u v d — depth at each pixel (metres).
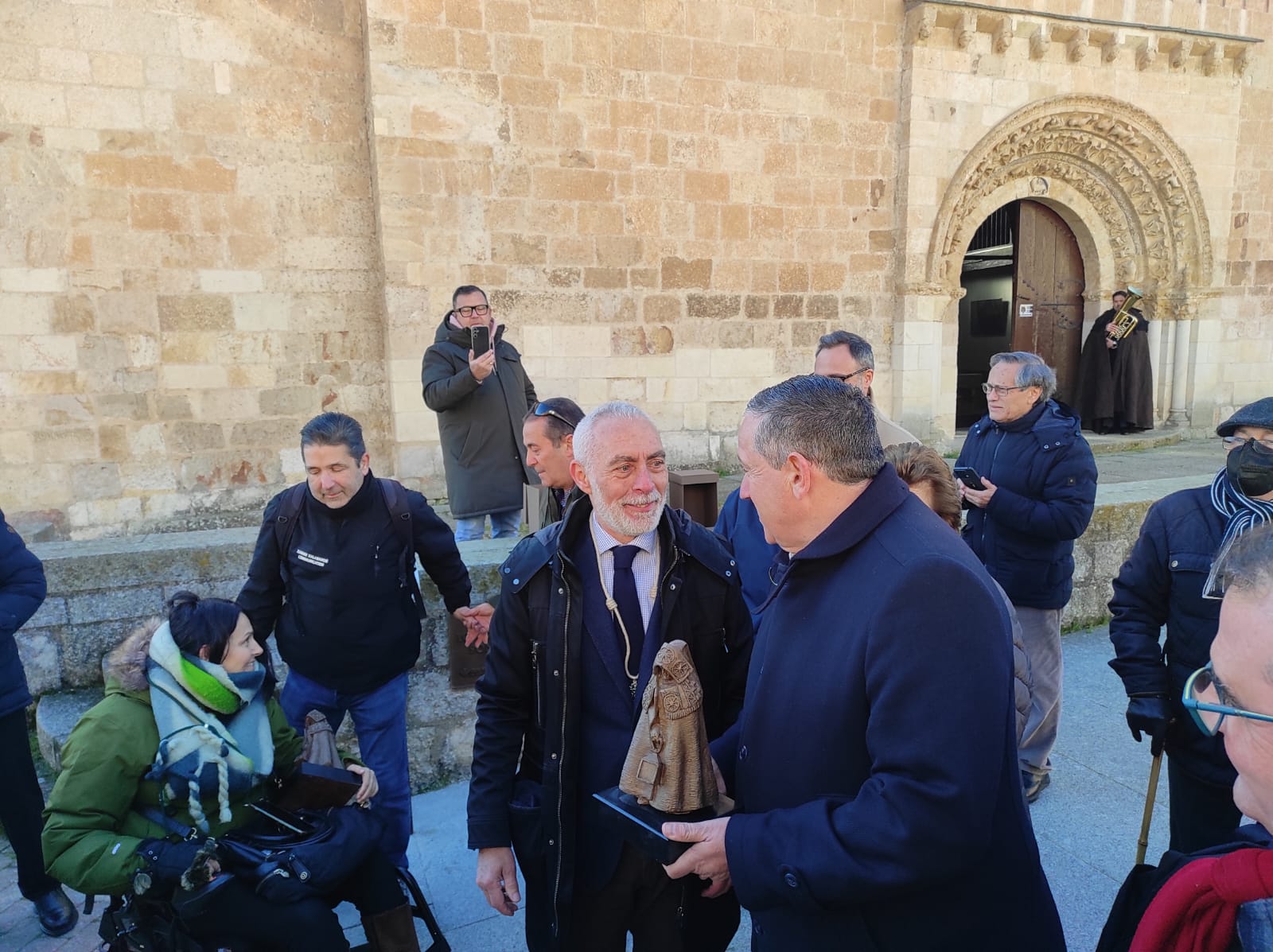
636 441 1.82
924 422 9.13
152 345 6.78
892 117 8.68
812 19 8.23
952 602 1.21
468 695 3.57
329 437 2.43
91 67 6.36
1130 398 9.91
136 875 1.86
